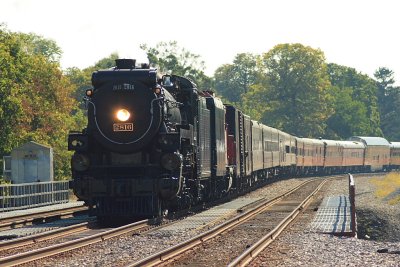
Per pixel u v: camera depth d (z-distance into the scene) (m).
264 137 130.75
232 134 91.25
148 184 55.81
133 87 56.88
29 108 130.00
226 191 85.19
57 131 139.25
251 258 37.78
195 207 70.06
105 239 45.78
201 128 66.56
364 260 39.06
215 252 41.16
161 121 56.94
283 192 106.94
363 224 80.94
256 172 121.44
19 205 78.88
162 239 46.38
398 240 73.88
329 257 39.88
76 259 38.09
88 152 57.03
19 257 35.91
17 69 121.38
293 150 177.38
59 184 89.88
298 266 36.22
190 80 65.69
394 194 113.62
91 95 57.50
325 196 100.00
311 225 57.62
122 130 56.78
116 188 55.88
